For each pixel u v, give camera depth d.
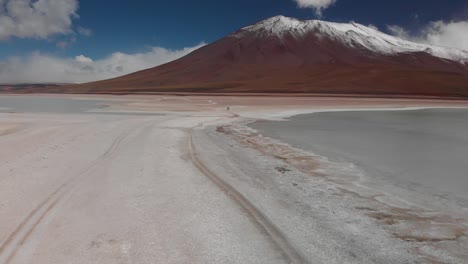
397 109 58.22
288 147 17.69
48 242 6.38
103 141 17.44
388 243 6.79
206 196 9.10
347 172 12.60
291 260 5.99
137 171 11.47
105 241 6.47
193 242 6.52
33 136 18.67
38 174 10.75
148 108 48.19
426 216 8.31
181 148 16.09
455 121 35.50
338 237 6.97
